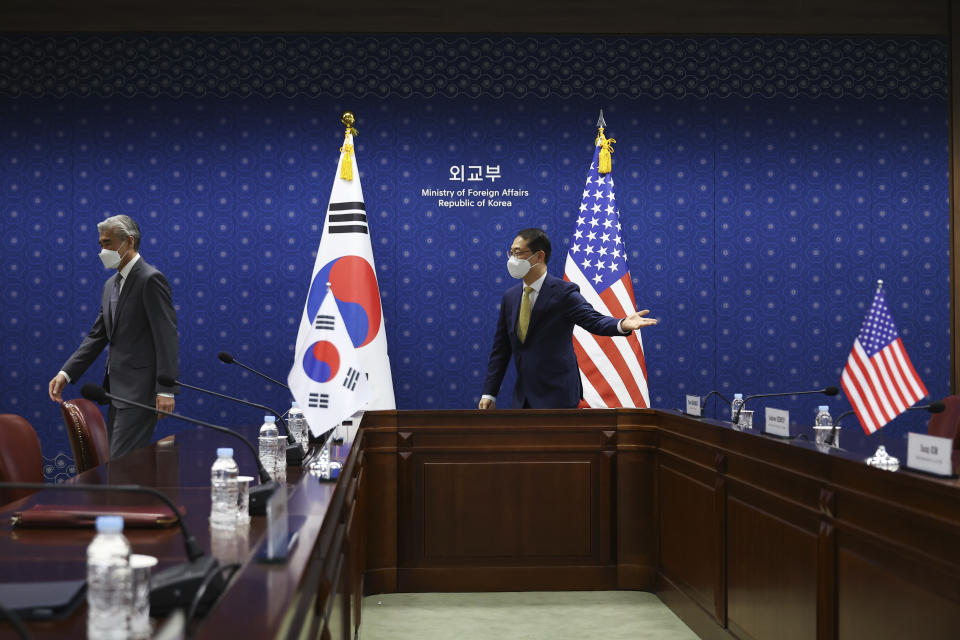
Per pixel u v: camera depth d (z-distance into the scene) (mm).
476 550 4094
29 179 5938
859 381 4258
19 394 5914
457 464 4102
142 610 1051
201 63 5973
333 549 1901
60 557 1416
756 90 6098
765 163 6094
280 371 5957
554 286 4293
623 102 6051
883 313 4281
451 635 3477
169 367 3805
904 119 6137
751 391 6074
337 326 4273
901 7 6105
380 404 5051
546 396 4297
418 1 6000
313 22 5977
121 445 3762
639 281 6059
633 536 4117
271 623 986
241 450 3018
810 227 6102
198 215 5953
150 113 5953
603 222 5672
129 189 5949
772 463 2766
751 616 2938
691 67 6082
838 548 2348
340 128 5996
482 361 6012
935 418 3701
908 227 6125
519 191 6020
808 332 6094
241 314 5957
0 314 5922
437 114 6016
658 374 6062
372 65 6004
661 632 3520
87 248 5941
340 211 5234
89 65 5945
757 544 2893
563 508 4109
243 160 5969
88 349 3992
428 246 6008
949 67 6121
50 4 5910
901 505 2008
